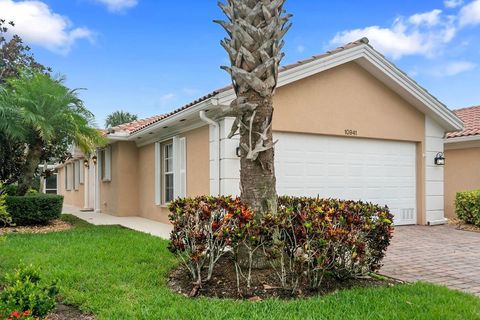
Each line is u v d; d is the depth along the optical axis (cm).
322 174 1093
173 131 1216
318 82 1080
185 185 1140
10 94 1168
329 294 495
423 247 868
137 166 1555
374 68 1136
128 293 500
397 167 1228
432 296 481
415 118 1247
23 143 1249
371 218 566
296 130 1044
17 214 1134
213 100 888
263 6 539
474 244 906
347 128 1121
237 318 408
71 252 736
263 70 544
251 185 557
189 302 461
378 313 420
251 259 515
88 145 1271
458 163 1426
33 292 396
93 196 1920
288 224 508
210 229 516
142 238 894
